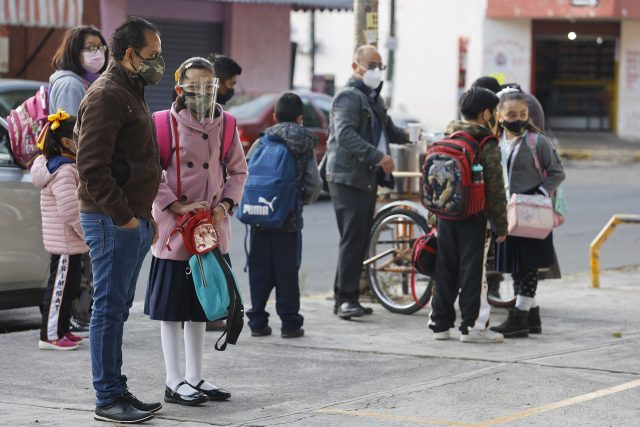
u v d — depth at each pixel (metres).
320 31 67.62
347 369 11.25
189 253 9.66
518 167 12.88
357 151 13.52
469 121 12.33
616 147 48.19
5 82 18.14
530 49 51.19
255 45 39.97
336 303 14.19
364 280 15.23
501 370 11.00
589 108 52.91
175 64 38.41
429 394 10.09
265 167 12.54
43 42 32.81
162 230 9.72
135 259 9.13
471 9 52.22
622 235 23.33
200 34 39.00
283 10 40.50
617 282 17.34
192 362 9.95
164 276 9.74
